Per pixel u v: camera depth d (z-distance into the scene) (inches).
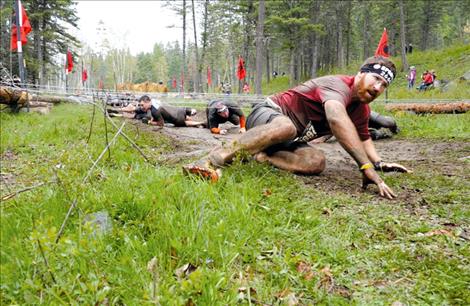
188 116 450.3
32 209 106.3
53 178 131.6
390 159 225.6
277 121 156.0
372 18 2303.2
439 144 284.5
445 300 73.9
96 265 79.3
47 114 462.6
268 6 1615.4
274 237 100.0
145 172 145.3
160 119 410.6
